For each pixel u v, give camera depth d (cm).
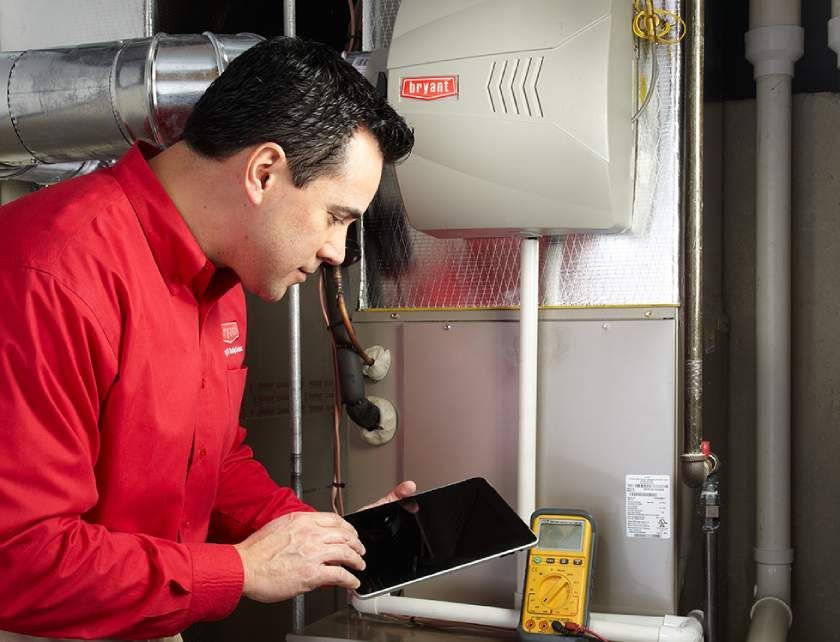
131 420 120
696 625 173
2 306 109
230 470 158
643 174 188
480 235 184
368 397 207
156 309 122
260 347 264
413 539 154
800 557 249
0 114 198
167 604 115
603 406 187
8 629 113
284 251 123
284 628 286
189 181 123
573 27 166
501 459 196
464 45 173
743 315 253
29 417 108
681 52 187
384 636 182
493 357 197
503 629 185
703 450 182
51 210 117
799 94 249
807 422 248
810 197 248
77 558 109
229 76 120
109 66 192
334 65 121
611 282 190
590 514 178
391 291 209
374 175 125
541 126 167
